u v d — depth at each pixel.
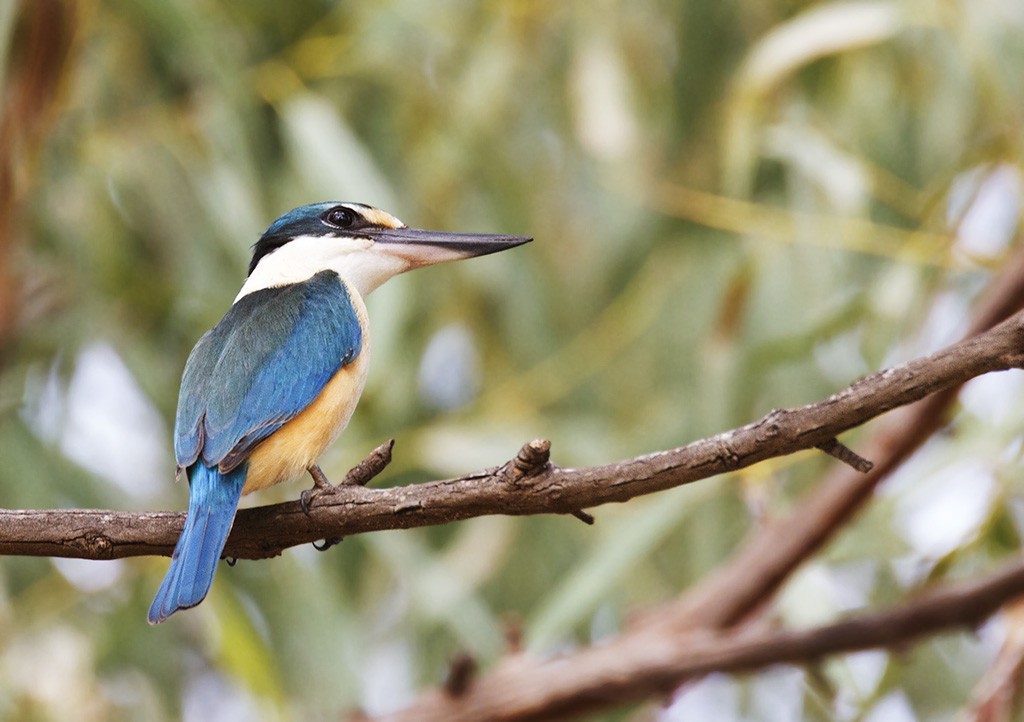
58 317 10.90
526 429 11.12
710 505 10.34
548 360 11.66
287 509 6.49
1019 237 9.56
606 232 11.84
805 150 10.48
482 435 10.80
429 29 11.48
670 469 5.82
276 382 7.15
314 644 10.37
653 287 11.75
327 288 7.92
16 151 9.56
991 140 10.07
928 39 11.27
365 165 10.41
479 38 11.65
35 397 11.06
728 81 11.59
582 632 11.52
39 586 10.80
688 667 8.63
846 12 10.34
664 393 11.66
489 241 8.81
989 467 9.19
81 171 10.85
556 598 9.24
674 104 11.72
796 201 11.27
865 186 10.53
